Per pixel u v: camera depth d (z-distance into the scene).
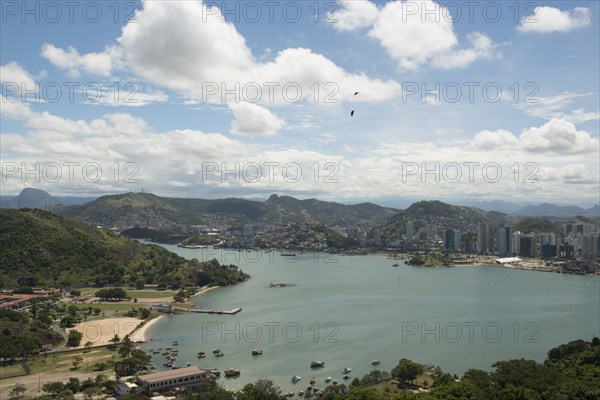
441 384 197.62
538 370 195.62
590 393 165.75
